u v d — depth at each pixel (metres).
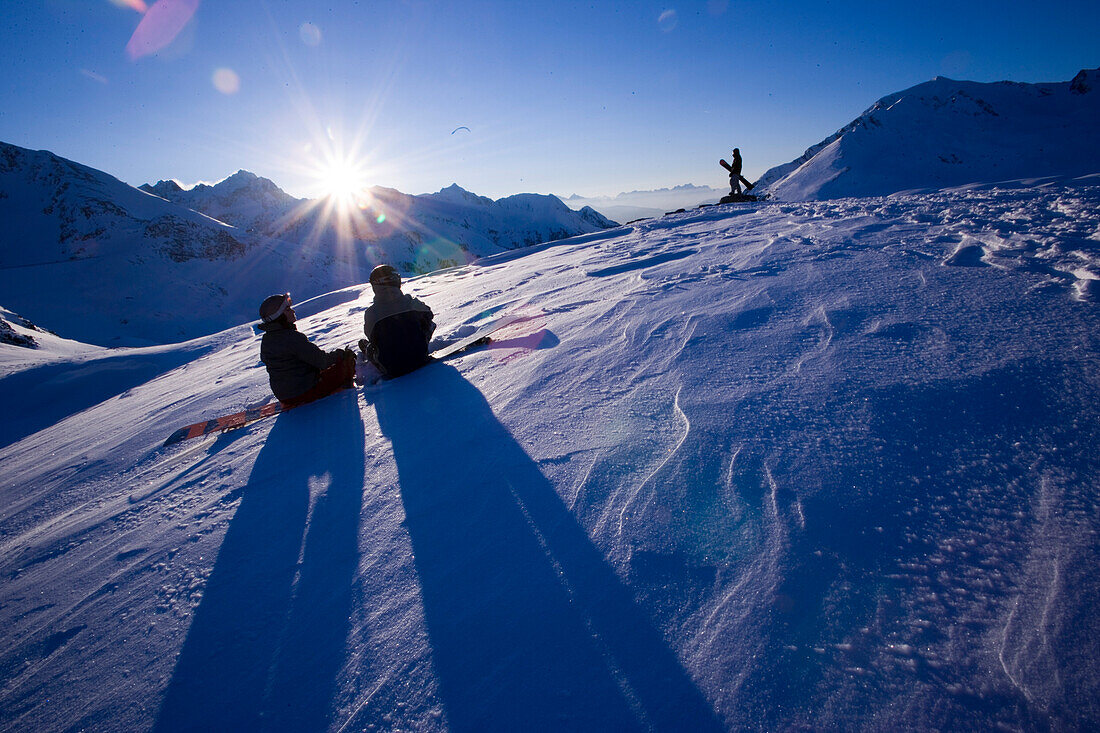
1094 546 1.25
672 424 2.21
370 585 1.72
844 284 3.51
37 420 13.98
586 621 1.37
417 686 1.31
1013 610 1.15
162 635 1.74
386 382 3.87
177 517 2.56
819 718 1.02
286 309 3.69
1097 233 3.50
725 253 5.55
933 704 1.01
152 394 7.46
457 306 6.61
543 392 2.87
